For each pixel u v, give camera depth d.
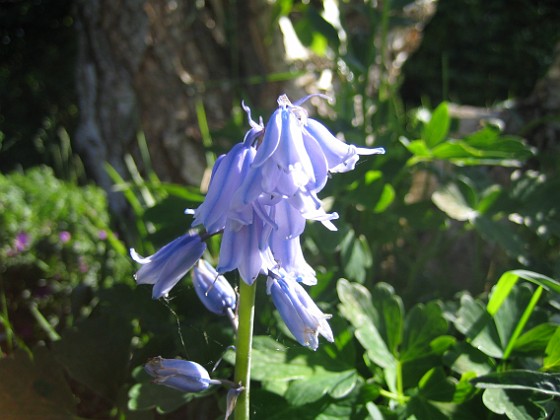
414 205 0.26
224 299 0.15
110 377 0.19
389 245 0.29
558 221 0.24
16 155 0.67
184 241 0.14
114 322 0.20
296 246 0.13
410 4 0.30
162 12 0.35
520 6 0.91
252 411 0.17
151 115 0.35
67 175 0.44
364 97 0.29
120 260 0.31
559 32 0.89
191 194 0.24
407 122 0.37
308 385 0.17
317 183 0.12
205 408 0.21
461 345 0.18
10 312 0.30
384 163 0.26
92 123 0.36
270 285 0.14
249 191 0.12
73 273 0.32
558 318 0.20
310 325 0.13
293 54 0.37
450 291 0.26
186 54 0.36
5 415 0.18
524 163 0.32
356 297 0.19
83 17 0.35
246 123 0.33
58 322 0.28
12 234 0.32
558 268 0.23
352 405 0.17
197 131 0.35
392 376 0.18
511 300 0.19
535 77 0.93
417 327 0.19
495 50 0.93
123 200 0.35
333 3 0.33
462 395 0.18
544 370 0.18
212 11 0.36
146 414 0.18
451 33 0.93
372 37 0.30
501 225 0.24
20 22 0.85
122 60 0.35
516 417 0.16
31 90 0.83
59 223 0.34
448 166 0.30
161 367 0.14
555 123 0.33
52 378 0.19
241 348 0.14
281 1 0.34
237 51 0.37
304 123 0.12
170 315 0.21
